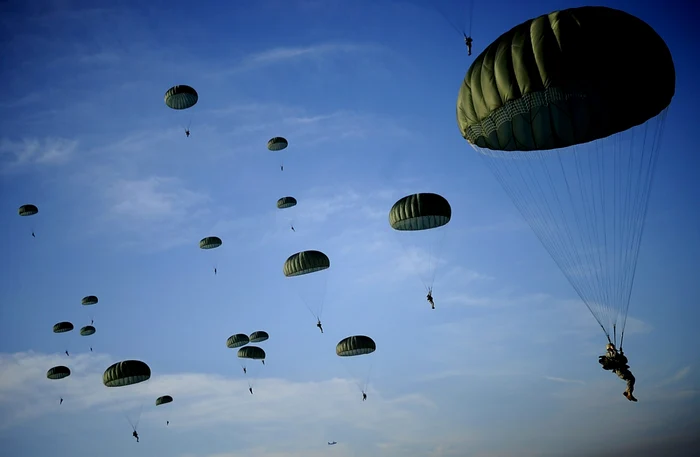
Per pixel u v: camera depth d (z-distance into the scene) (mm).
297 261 62438
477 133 31422
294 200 80375
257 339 79812
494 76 29266
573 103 28297
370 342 63844
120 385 62500
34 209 82312
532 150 31688
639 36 27500
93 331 84500
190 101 69500
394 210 50031
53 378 78688
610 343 27797
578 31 27609
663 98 28359
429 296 55750
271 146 80062
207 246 80875
